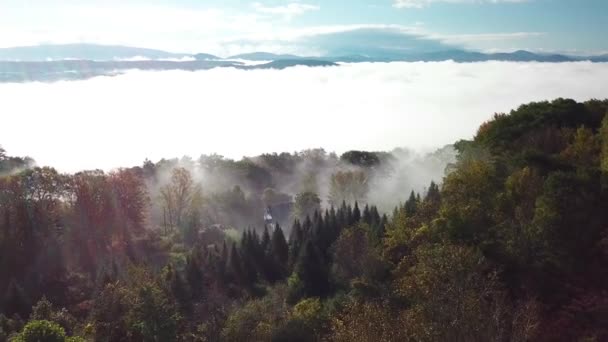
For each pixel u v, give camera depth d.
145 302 43.97
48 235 86.44
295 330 44.97
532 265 38.62
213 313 49.81
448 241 41.34
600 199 42.75
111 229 97.69
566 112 76.69
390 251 54.97
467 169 54.88
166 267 69.19
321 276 63.62
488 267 38.12
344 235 66.31
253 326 47.03
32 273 74.81
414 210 70.12
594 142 60.16
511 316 31.94
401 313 35.78
